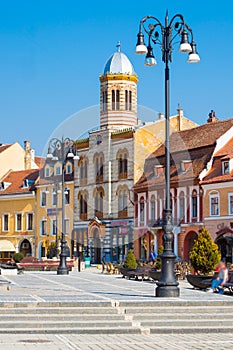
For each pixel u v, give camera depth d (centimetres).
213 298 1977
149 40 2133
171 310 1766
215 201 5112
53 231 6819
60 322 1605
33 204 7112
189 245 5316
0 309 1681
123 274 3578
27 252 7188
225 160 5116
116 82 6294
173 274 2027
